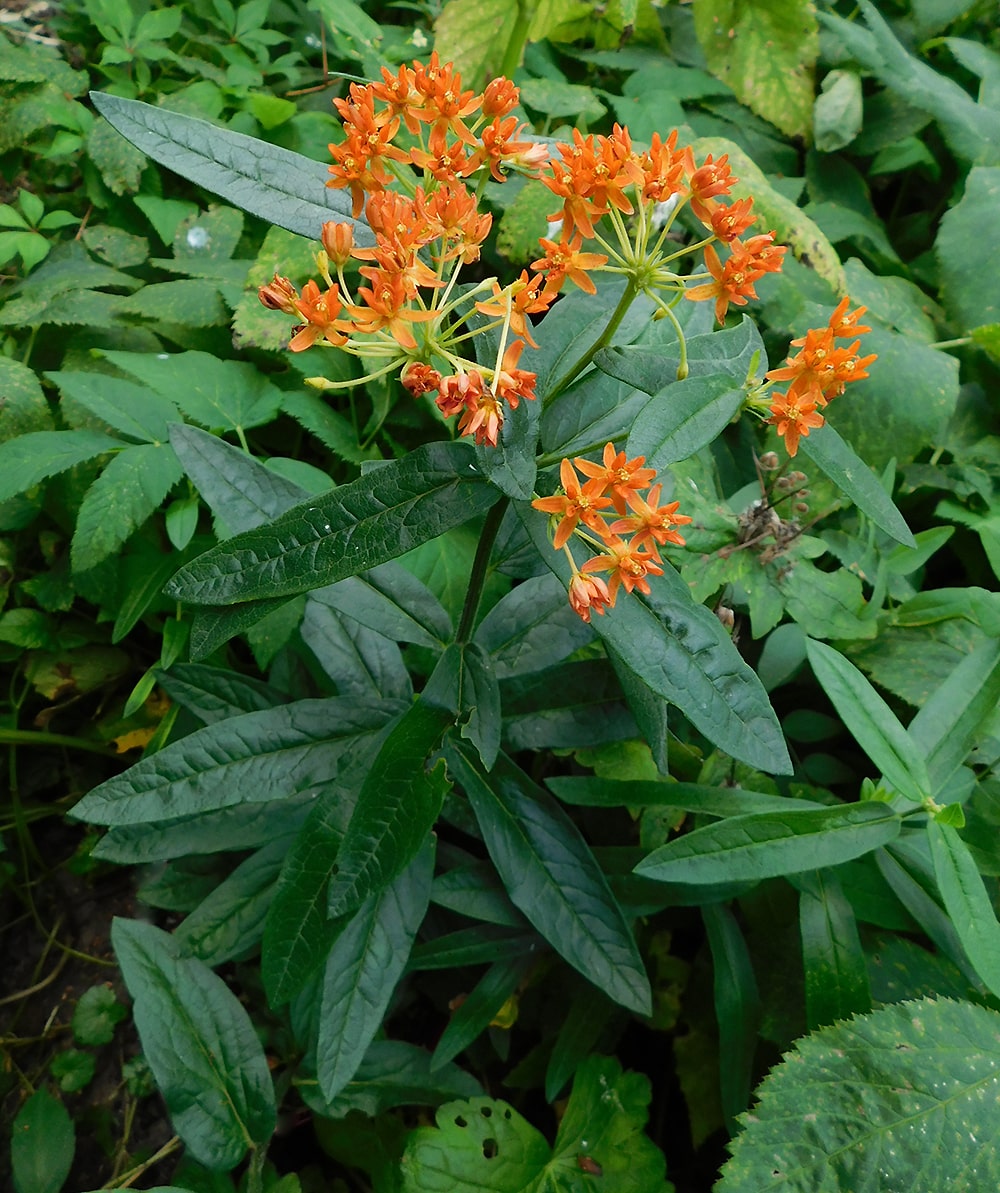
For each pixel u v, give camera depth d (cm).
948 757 28
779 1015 31
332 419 36
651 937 34
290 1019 31
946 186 50
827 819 26
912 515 40
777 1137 25
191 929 29
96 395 33
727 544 32
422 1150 28
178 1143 32
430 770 24
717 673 21
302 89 48
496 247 40
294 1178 28
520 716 29
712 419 19
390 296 19
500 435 20
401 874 27
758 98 47
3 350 39
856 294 41
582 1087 30
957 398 42
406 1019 35
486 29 43
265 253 38
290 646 34
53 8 47
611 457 19
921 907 28
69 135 42
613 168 20
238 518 26
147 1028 28
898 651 34
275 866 30
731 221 20
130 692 40
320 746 28
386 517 21
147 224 44
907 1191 24
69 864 39
